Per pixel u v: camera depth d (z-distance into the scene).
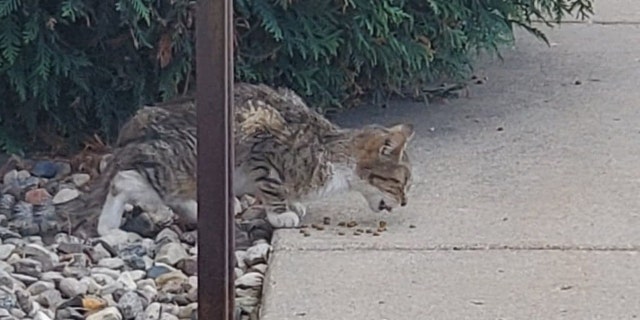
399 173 2.64
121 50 2.96
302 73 3.04
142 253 2.58
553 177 2.88
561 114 3.27
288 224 2.65
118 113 3.02
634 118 3.24
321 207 2.74
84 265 2.52
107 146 3.02
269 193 2.64
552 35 3.90
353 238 2.59
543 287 2.40
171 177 2.60
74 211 2.71
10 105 3.00
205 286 2.11
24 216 2.70
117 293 2.39
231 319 2.14
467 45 3.21
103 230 2.62
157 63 2.95
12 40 2.83
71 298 2.39
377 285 2.41
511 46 3.60
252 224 2.68
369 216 2.70
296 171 2.62
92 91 2.99
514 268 2.47
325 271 2.46
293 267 2.47
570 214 2.69
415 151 3.03
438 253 2.53
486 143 3.08
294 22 2.98
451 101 3.37
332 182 2.64
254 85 2.78
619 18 4.10
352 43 3.03
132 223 2.67
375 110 3.29
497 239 2.58
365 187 2.65
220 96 2.05
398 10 2.98
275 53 2.99
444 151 3.03
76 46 2.94
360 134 2.64
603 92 3.43
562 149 3.04
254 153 2.62
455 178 2.87
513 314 2.31
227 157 2.08
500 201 2.76
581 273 2.45
